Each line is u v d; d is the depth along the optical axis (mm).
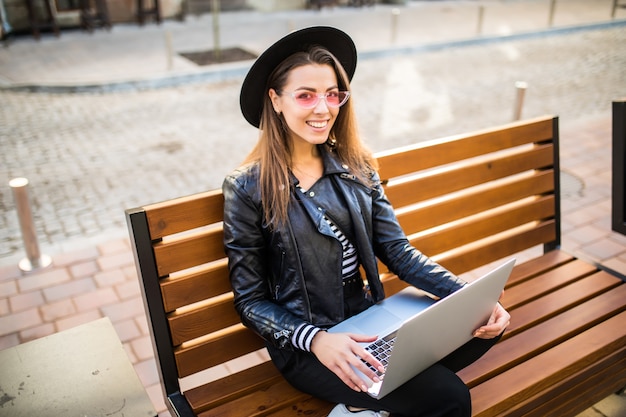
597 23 14812
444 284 2023
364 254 2033
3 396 1725
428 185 2650
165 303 2016
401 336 1560
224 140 7004
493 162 2834
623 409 2613
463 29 14273
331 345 1754
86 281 3785
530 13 16891
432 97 8789
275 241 1913
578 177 5312
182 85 9664
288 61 1880
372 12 16922
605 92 8883
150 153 6543
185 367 2094
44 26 12797
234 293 1933
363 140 2258
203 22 14938
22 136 7102
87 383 1781
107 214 5012
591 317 2506
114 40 12758
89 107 8391
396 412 1806
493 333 1938
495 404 2023
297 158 2031
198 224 2043
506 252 2967
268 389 2088
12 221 4840
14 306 3518
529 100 8531
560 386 2219
